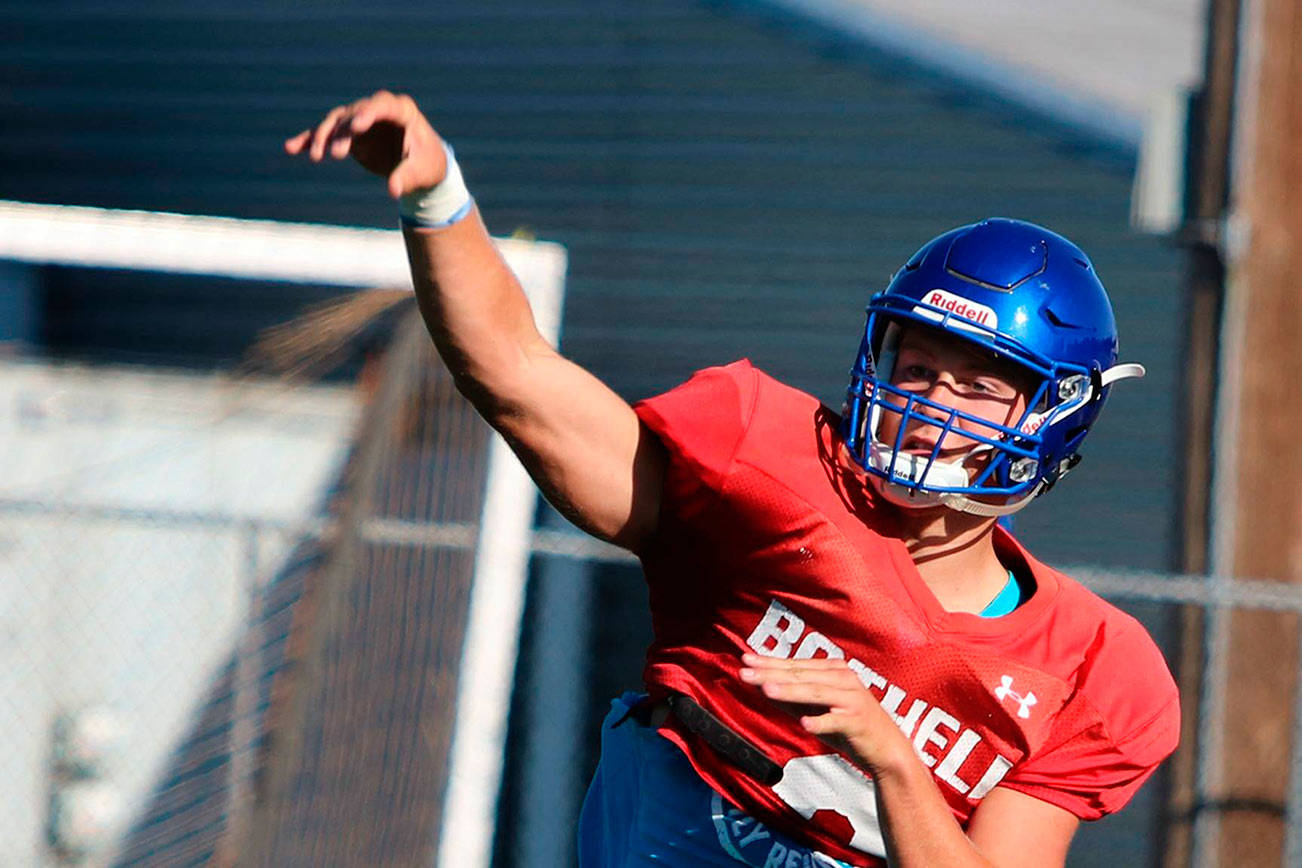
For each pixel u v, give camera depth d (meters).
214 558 25.95
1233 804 19.64
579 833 9.58
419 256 7.58
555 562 32.09
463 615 22.64
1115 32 32.34
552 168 33.22
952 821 7.07
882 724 6.90
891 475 7.91
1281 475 19.83
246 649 22.38
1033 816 8.14
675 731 8.59
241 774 21.45
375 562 22.36
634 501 8.23
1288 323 19.81
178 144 34.69
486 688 22.19
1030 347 7.93
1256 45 19.78
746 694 8.24
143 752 25.30
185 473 26.58
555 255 24.78
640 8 32.94
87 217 26.47
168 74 34.69
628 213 32.94
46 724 25.44
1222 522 19.94
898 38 31.86
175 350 33.31
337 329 24.05
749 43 32.59
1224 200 19.83
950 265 8.09
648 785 8.80
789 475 8.07
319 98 34.22
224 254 26.30
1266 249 19.81
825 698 6.80
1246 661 19.69
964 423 7.99
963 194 31.56
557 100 33.25
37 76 35.22
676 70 32.88
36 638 25.67
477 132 33.47
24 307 32.97
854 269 32.19
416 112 7.18
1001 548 8.64
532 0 33.34
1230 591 19.25
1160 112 20.08
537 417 7.93
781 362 32.38
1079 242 30.73
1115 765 8.18
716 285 32.66
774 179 32.47
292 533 22.19
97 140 34.88
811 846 8.38
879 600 7.99
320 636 17.75
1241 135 19.80
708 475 8.08
